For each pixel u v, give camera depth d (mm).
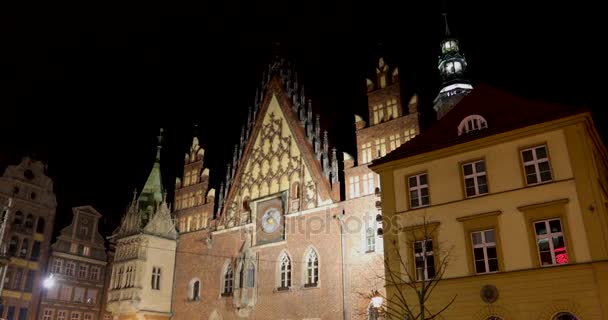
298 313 48062
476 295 30484
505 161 32438
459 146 34344
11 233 63031
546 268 28609
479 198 32625
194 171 66062
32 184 67562
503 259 30438
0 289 49062
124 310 56656
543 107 33281
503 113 34875
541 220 30047
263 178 57531
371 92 52000
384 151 48375
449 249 32594
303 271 49375
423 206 34938
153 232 60625
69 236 69188
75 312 67312
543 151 31438
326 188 50938
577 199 29172
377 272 44000
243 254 54625
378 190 46031
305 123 56625
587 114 30250
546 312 27906
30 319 62438
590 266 27406
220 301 55219
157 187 67500
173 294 60062
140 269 57812
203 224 61406
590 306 26766
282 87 60500
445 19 66625
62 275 66875
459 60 64250
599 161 33562
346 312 44750
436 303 31812
